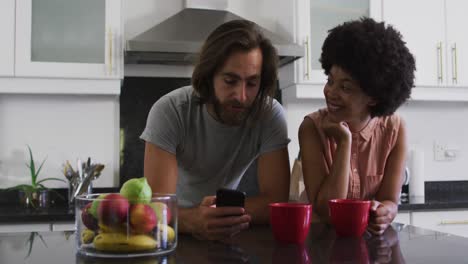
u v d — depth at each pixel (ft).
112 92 7.62
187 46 7.47
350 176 4.13
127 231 2.53
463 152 9.81
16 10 7.32
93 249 2.55
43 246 2.93
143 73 8.54
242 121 4.03
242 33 3.47
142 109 8.51
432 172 9.69
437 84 8.64
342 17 8.38
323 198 3.90
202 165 4.44
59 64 7.41
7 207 7.61
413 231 3.38
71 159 8.28
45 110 8.26
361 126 4.09
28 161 8.19
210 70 3.58
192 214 3.26
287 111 9.05
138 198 2.55
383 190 4.25
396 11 8.51
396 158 4.27
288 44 7.89
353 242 3.01
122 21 7.70
